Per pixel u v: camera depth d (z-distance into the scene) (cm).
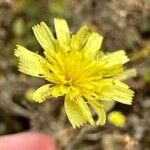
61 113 7
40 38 5
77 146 6
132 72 5
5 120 7
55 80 5
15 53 5
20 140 6
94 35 5
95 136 7
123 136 7
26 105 7
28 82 7
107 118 7
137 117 7
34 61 5
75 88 5
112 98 5
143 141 7
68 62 5
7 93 7
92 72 5
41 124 7
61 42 5
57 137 7
